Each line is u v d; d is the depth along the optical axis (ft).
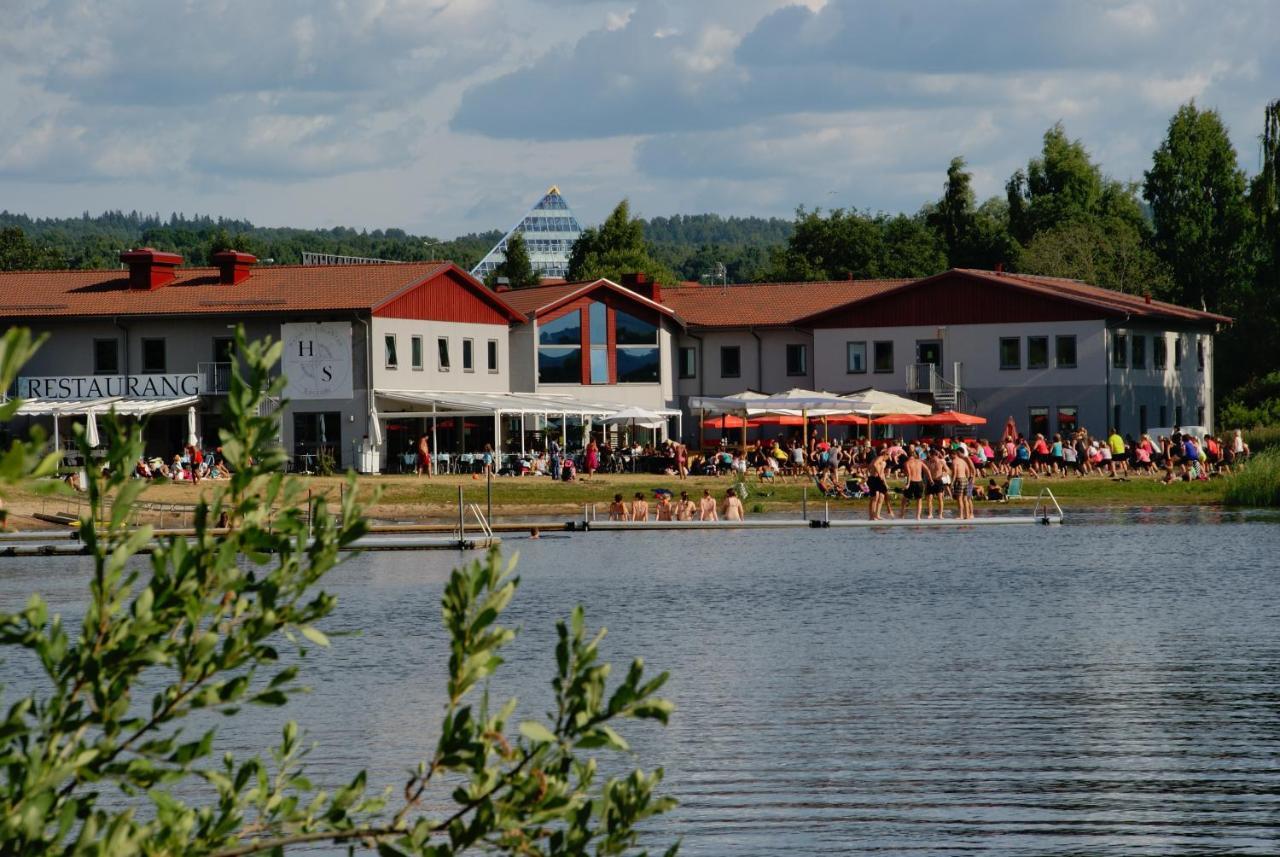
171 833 40.16
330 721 136.56
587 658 43.37
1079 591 219.41
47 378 417.90
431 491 371.56
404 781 114.62
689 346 525.34
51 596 223.71
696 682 153.48
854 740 126.52
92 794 40.40
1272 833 100.01
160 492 338.95
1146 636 178.29
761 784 113.19
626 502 372.17
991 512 350.64
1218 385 628.69
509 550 285.02
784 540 298.56
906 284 492.95
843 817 104.78
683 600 216.33
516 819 42.70
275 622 39.88
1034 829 101.76
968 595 217.36
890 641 178.40
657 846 98.89
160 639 39.34
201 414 422.00
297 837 43.57
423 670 162.71
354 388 424.87
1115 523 321.52
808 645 176.45
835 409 400.47
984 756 120.67
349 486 41.19
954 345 490.49
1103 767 116.47
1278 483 359.87
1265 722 130.62
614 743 42.47
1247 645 170.50
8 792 37.55
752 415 428.15
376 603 216.95
